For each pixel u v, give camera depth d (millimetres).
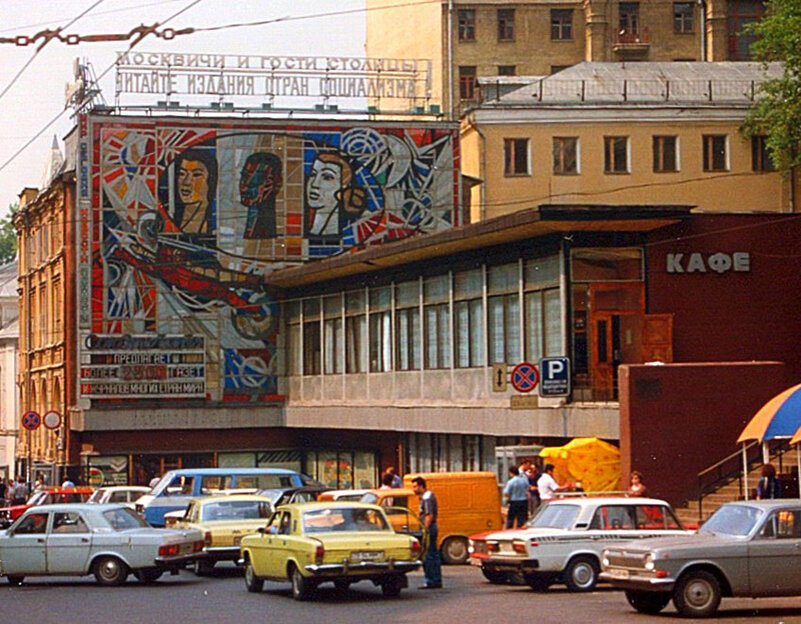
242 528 30781
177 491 40969
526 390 40406
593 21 81375
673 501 35344
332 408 57188
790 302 42719
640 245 41938
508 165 65375
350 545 24266
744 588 20859
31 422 57719
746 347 42281
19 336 78438
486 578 28188
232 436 61812
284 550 25109
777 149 61750
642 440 35406
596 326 41562
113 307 60500
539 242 42781
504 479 39656
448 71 81625
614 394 41312
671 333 41844
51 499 44406
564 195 65250
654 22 81812
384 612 22078
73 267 62719
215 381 61406
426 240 46688
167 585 28781
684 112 65750
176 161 61406
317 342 59438
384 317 53469
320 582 24641
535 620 20375
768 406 30953
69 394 62594
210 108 62188
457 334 47875
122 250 60656
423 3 83438
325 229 62594
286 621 20953
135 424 60219
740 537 21141
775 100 62531
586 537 25281
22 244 78375
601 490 35812
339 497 32438
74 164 62938
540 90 66500
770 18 61312
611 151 65688
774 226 42781
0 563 28734
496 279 45406
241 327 61781
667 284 42000
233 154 61969
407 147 63500
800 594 21016
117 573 28562
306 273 56844
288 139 62438
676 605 20719
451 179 63812
